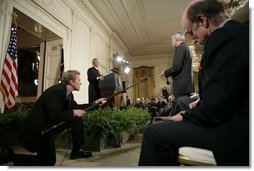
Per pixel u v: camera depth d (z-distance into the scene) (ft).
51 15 18.58
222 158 2.68
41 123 6.79
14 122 10.55
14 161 7.07
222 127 2.81
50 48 21.11
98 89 16.10
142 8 28.09
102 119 10.86
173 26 33.47
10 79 13.50
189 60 8.20
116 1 25.34
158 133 3.19
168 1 26.61
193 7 3.52
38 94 21.02
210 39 3.12
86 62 24.99
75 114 7.46
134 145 12.49
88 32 25.86
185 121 3.25
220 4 3.48
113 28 32.81
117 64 36.78
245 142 2.62
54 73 20.47
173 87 8.48
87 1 24.06
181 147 3.04
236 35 2.87
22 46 22.88
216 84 2.78
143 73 45.34
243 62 2.70
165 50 43.70
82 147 10.00
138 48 42.91
